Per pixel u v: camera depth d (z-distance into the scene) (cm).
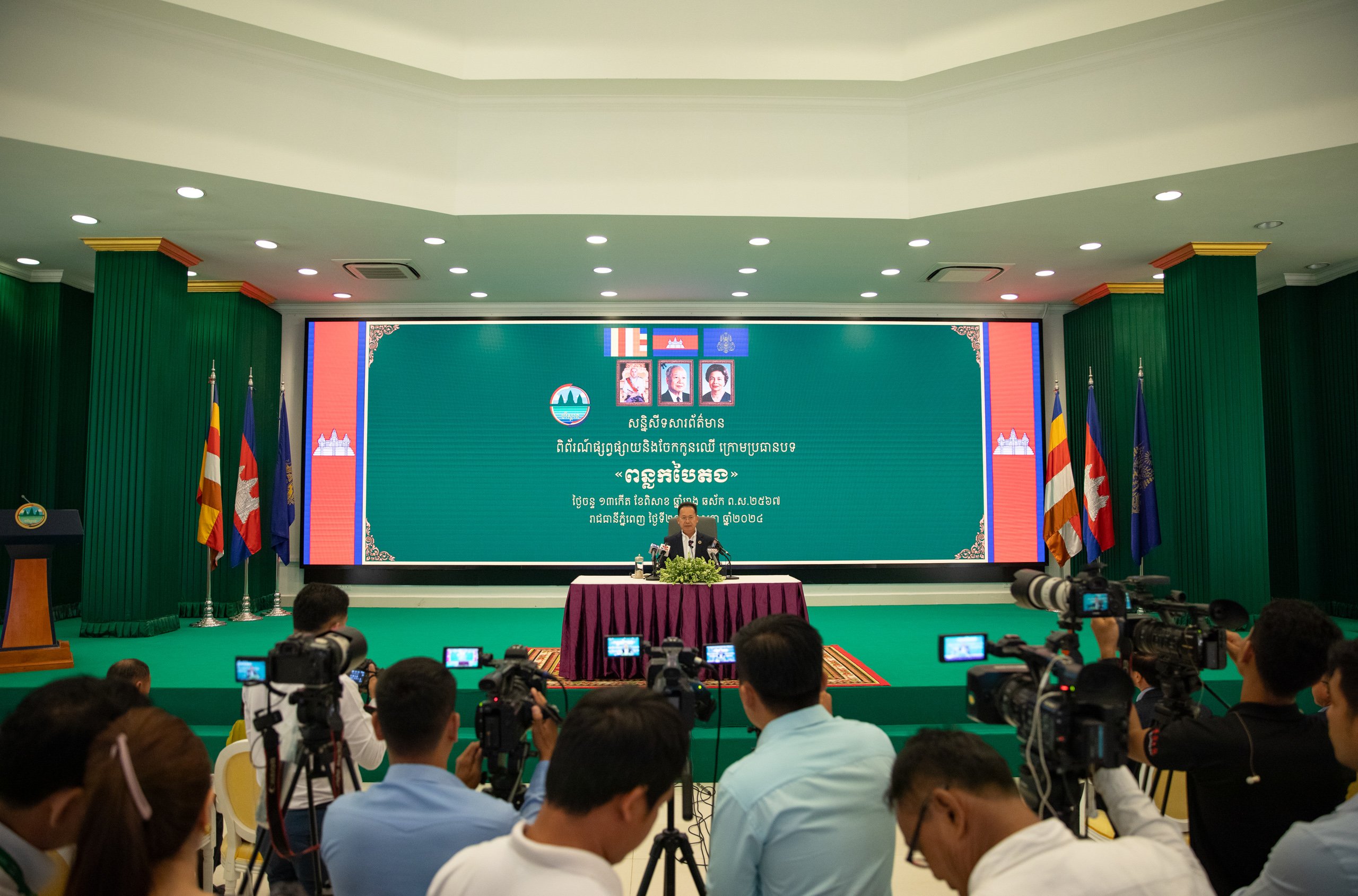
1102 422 768
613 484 793
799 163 566
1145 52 501
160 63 482
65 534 508
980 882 97
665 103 563
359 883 131
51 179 504
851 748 144
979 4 521
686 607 494
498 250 644
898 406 805
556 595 792
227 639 607
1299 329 748
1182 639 179
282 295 783
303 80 518
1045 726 128
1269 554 769
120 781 84
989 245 636
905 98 564
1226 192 524
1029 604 203
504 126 562
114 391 612
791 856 136
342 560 783
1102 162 512
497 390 797
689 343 805
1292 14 466
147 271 616
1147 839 110
